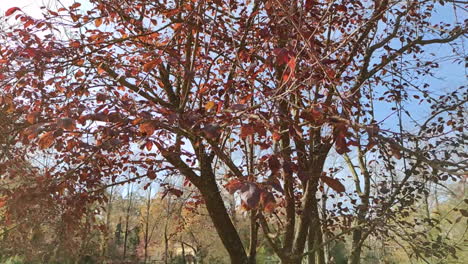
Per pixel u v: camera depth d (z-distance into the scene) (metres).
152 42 4.38
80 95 3.25
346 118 2.39
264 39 3.24
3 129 3.15
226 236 4.33
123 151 4.28
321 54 3.28
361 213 5.07
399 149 2.19
